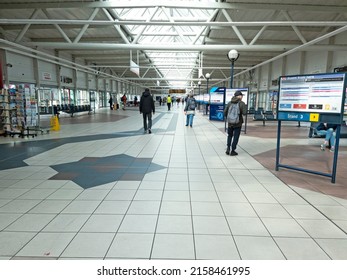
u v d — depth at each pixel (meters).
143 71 33.53
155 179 4.29
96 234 2.57
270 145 7.38
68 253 2.27
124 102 28.50
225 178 4.36
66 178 4.31
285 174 4.57
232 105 5.87
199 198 3.49
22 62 15.30
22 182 4.10
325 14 10.40
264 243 2.44
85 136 8.99
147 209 3.14
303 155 6.07
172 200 3.42
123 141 8.01
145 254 2.26
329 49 11.54
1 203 3.30
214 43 15.06
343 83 3.72
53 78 18.94
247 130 10.91
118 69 32.69
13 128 9.02
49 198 3.46
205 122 14.25
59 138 8.53
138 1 8.19
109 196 3.54
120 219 2.88
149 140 8.21
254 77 27.06
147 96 9.60
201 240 2.47
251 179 4.31
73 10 10.55
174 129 11.08
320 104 4.00
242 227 2.72
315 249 2.35
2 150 6.60
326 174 4.20
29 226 2.72
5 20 7.50
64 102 20.67
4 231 2.62
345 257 2.25
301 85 4.19
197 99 26.98
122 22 7.81
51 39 15.23
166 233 2.59
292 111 4.39
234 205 3.27
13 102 8.98
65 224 2.76
